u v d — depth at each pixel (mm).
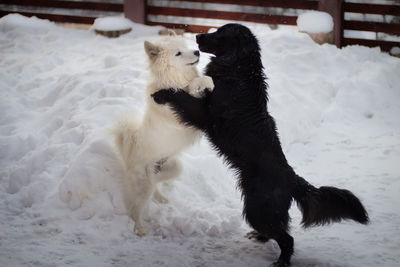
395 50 11656
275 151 4789
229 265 4676
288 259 4629
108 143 6031
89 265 4555
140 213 5262
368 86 9398
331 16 11742
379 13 11703
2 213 5527
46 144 6781
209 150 6867
